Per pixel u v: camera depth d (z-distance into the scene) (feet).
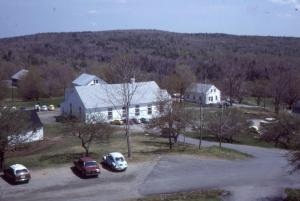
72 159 130.11
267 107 357.20
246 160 140.67
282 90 317.01
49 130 195.00
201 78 408.87
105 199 95.91
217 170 123.95
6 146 120.98
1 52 588.09
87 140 138.62
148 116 233.14
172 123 157.38
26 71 407.03
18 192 99.96
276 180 115.24
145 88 237.25
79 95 219.20
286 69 445.78
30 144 161.48
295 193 100.94
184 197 97.25
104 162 125.70
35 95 356.18
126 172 118.11
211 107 317.22
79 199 95.81
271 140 208.74
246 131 229.45
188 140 192.85
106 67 381.40
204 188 105.81
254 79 453.17
